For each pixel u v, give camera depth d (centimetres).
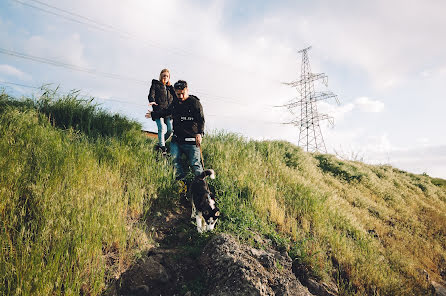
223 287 246
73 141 418
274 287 267
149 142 575
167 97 519
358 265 414
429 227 912
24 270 198
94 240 249
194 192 361
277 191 563
